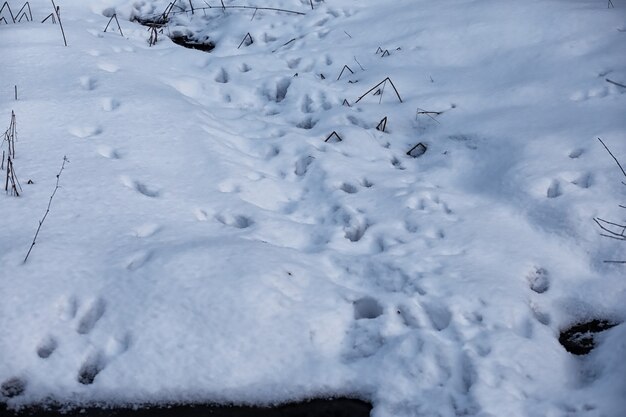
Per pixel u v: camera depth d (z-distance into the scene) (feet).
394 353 9.96
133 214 12.23
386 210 13.33
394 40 19.85
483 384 9.34
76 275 10.62
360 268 11.73
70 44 18.35
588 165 13.55
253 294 10.45
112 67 17.74
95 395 9.39
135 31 21.45
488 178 14.19
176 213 12.50
